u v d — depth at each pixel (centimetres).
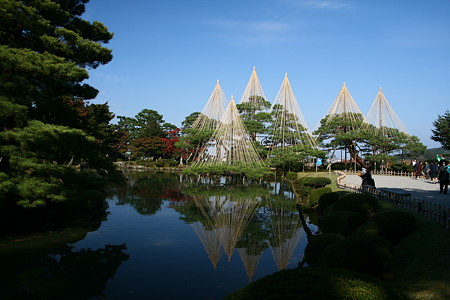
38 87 1493
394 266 793
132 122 9281
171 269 1062
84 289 891
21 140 1312
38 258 1138
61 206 1761
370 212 1453
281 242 1430
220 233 1585
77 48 1603
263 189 3700
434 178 3097
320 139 5547
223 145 4822
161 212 2125
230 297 505
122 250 1261
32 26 1359
